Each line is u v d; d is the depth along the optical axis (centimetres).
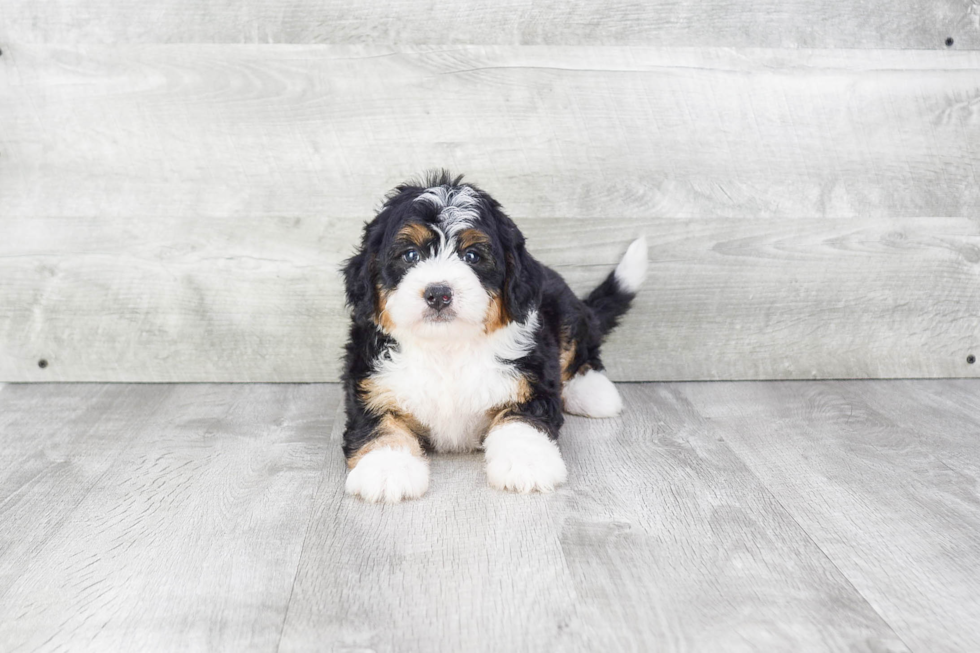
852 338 109
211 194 103
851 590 68
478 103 102
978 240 107
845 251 106
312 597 67
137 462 87
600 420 96
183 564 71
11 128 101
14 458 87
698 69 102
